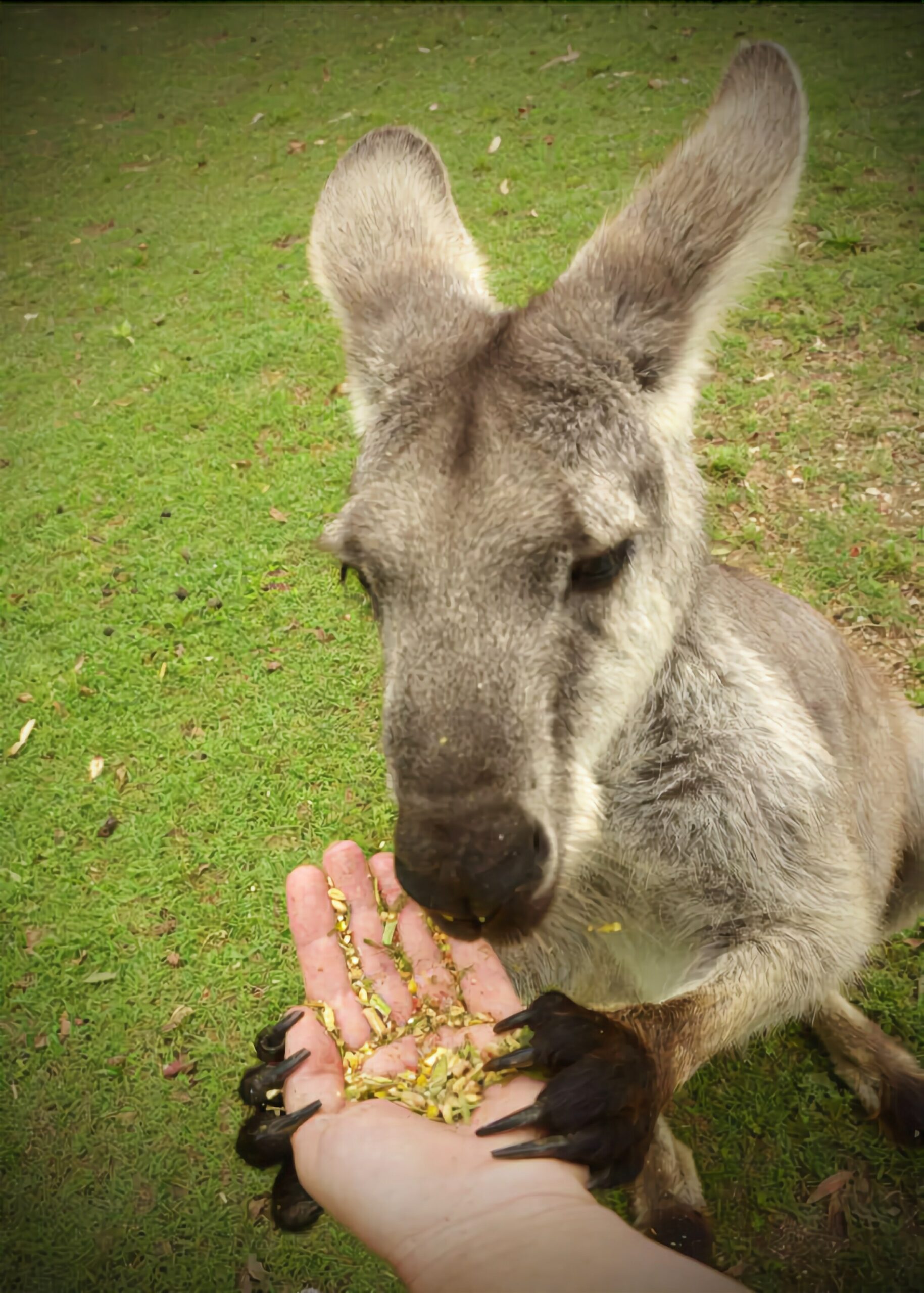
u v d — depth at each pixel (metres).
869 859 0.44
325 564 0.72
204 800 0.60
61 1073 0.49
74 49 1.63
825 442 0.74
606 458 0.31
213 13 1.67
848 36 1.22
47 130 1.39
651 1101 0.28
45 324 1.00
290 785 0.60
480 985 0.36
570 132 1.13
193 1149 0.46
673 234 0.35
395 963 0.38
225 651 0.67
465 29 1.42
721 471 0.72
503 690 0.29
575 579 0.31
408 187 0.41
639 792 0.38
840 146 1.02
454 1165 0.28
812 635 0.45
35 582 0.73
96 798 0.60
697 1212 0.41
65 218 1.18
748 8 1.33
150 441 0.83
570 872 0.31
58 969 0.53
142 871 0.57
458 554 0.29
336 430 0.82
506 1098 0.31
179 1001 0.51
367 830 0.58
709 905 0.39
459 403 0.31
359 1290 0.42
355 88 1.34
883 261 0.87
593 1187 0.28
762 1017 0.35
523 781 0.29
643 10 1.37
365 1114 0.30
